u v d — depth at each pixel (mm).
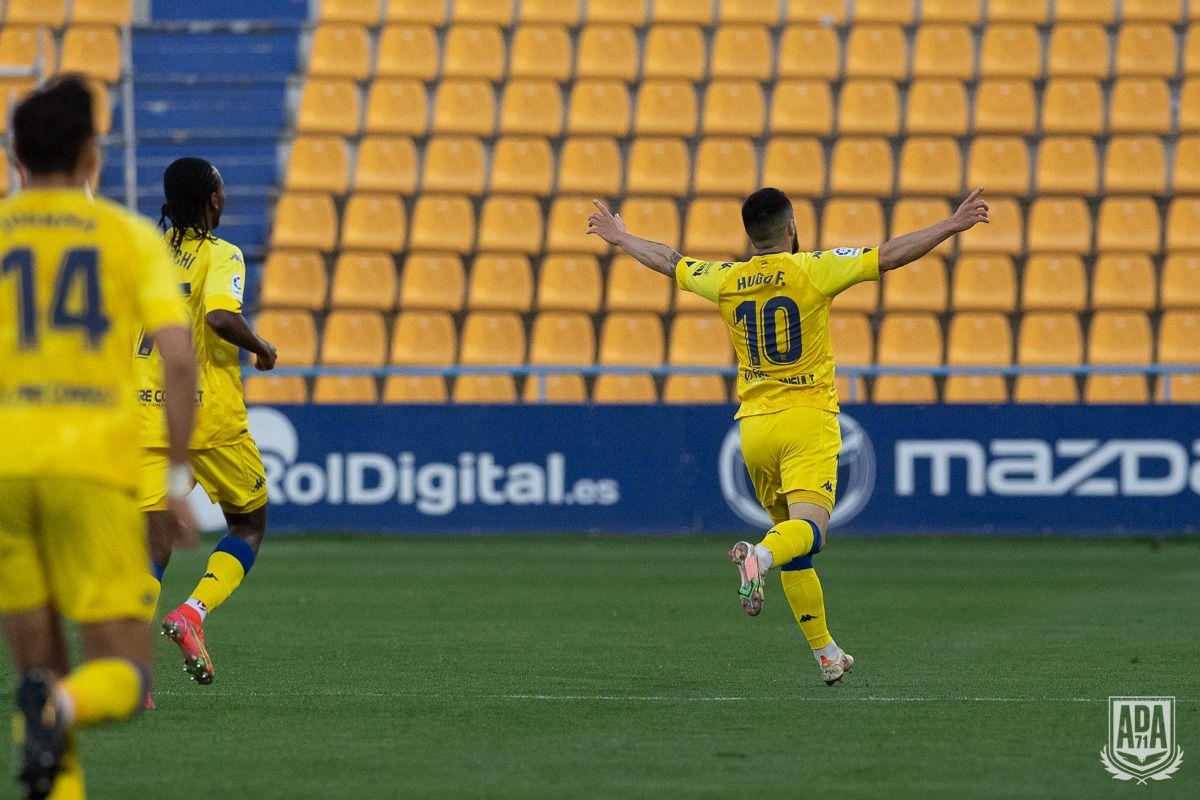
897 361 57000
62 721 12812
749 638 30438
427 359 58188
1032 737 20281
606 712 22125
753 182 64062
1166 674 25766
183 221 23000
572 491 50500
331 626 32219
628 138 66125
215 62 70125
